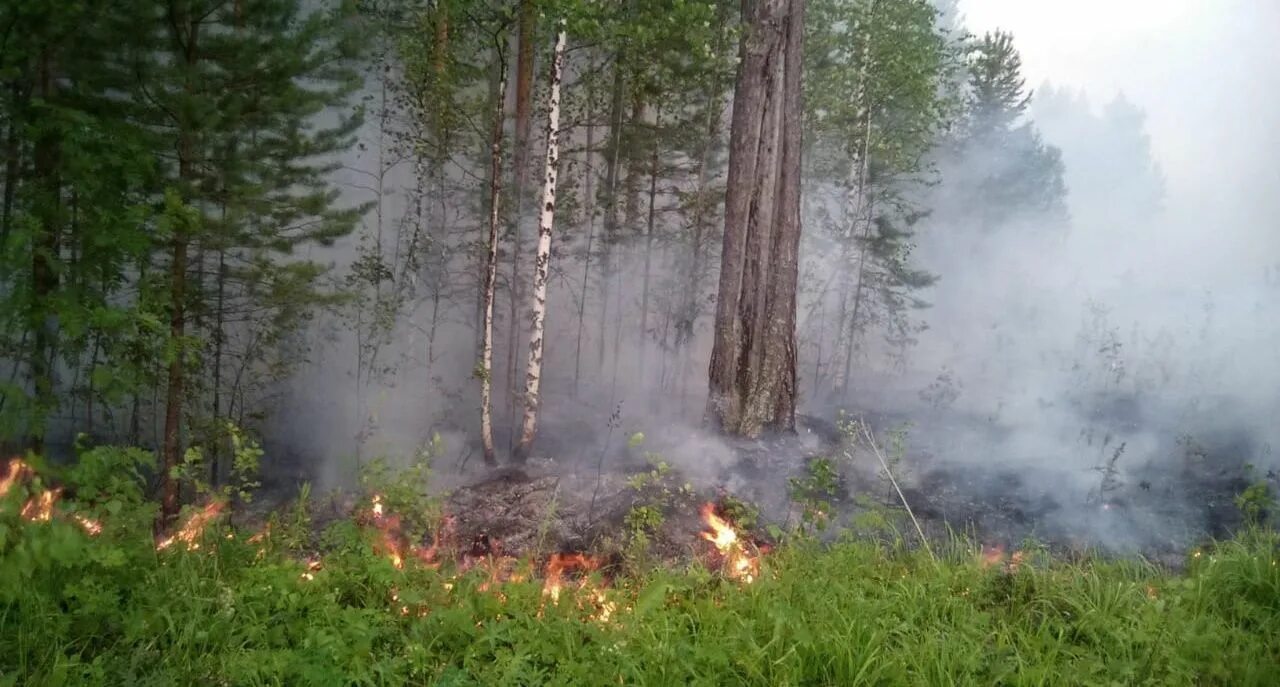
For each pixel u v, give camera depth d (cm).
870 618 449
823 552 603
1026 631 466
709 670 406
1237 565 530
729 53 1348
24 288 629
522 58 1285
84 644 396
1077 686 405
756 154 953
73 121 637
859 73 1515
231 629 414
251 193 795
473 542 676
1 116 696
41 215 674
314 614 438
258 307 951
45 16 655
